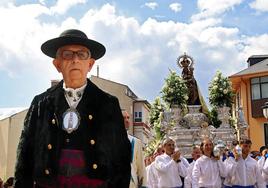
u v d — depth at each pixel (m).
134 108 50.34
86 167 2.99
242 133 21.23
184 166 9.73
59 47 3.18
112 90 49.03
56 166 3.01
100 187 2.97
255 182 9.60
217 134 20.08
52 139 3.06
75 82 3.14
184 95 21.19
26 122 3.22
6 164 26.25
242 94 36.66
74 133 3.06
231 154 10.24
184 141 19.66
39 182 3.03
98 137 3.04
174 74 21.50
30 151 3.14
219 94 21.62
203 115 20.97
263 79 35.91
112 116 3.10
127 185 3.06
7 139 26.30
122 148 3.07
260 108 35.53
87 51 3.19
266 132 35.47
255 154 14.39
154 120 25.27
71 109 3.12
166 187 9.57
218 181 9.35
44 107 3.18
